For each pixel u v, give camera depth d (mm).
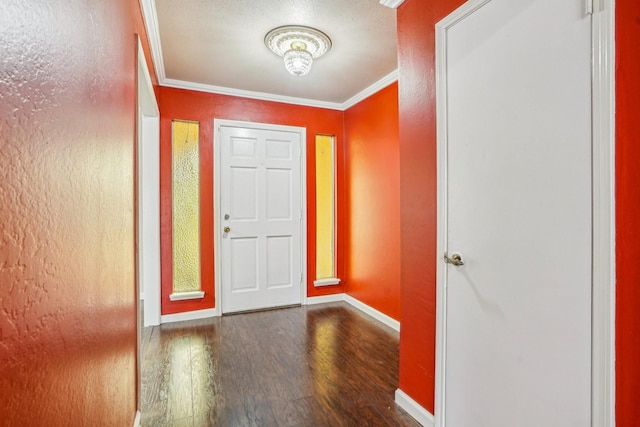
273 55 2672
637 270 966
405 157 1881
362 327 3117
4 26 504
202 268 3365
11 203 529
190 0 1966
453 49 1566
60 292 716
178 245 3326
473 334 1479
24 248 572
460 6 1522
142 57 1877
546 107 1184
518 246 1287
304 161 3816
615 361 1012
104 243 1064
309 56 2479
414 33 1806
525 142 1255
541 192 1205
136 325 1677
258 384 2113
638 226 963
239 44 2494
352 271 3844
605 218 1026
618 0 997
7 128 515
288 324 3189
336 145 3973
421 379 1769
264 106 3621
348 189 3916
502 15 1333
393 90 3125
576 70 1093
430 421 1691
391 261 3160
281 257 3736
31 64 589
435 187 1679
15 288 544
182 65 2863
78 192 828
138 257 1729
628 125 980
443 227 1626
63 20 730
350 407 1884
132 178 1595
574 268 1106
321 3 2002
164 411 1837
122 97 1355
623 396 998
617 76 999
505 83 1327
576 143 1095
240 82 3264
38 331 620
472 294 1481
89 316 906
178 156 3316
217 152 3410
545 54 1184
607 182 1021
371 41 2455
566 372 1132
